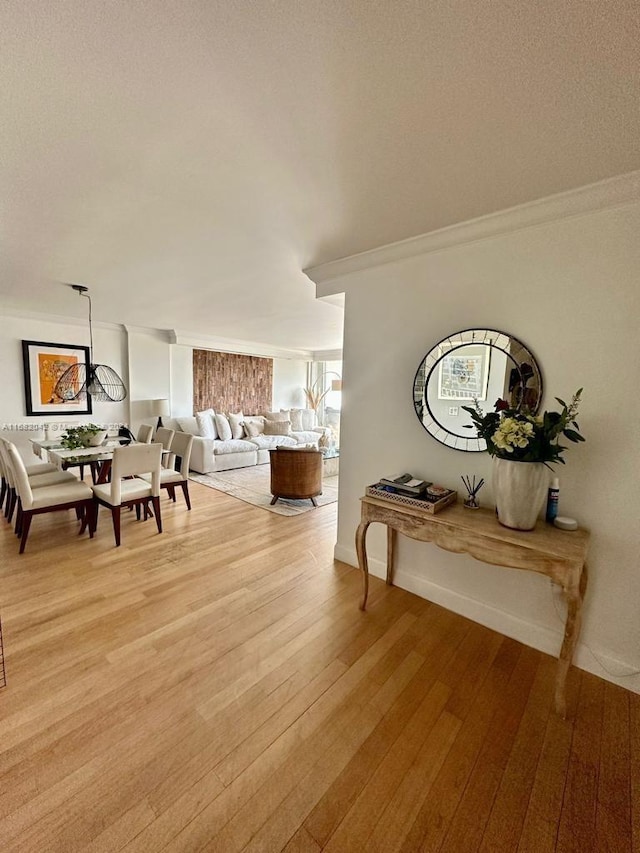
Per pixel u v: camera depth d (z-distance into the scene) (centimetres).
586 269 168
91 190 170
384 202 178
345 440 272
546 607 187
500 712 150
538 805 116
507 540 160
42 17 89
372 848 104
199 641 188
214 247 237
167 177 160
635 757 133
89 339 522
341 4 85
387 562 249
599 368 168
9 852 100
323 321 504
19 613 208
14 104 117
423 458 231
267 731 139
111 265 275
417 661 178
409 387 234
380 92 111
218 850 102
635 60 96
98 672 165
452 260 210
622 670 166
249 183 163
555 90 109
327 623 206
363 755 131
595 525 171
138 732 137
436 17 87
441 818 112
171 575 255
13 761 125
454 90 109
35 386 476
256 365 766
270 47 96
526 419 162
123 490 314
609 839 108
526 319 186
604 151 138
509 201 176
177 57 100
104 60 101
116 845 103
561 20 87
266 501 435
